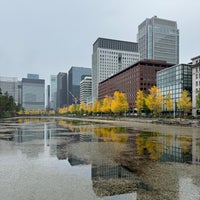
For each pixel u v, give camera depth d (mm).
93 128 34469
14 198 6289
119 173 8734
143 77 111688
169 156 12062
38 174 8750
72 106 152250
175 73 84562
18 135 24422
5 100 95938
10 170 9398
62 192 6723
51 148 15219
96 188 7043
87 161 10961
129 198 6203
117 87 139875
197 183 7469
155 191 6738
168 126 37562
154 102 61875
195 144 16562
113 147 15367
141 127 35562
